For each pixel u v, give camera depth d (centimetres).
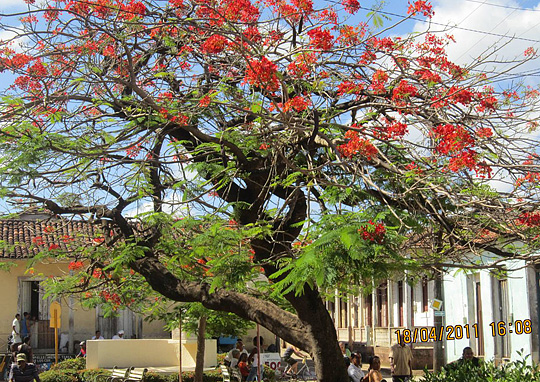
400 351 1437
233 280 816
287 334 875
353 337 3155
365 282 750
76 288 1304
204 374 1841
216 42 788
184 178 939
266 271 908
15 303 2405
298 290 691
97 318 2528
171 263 1013
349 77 865
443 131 762
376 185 754
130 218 1027
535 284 1552
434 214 802
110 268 1025
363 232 643
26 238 2300
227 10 859
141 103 852
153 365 2075
